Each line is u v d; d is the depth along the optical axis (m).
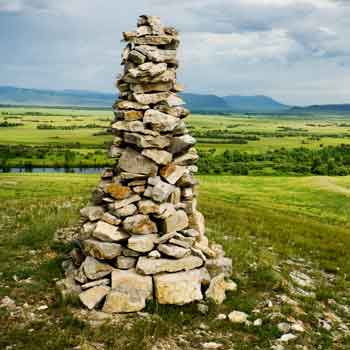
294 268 17.03
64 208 23.84
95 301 11.38
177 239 12.76
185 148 13.29
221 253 14.54
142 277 11.84
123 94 13.36
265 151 150.12
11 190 36.41
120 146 13.22
